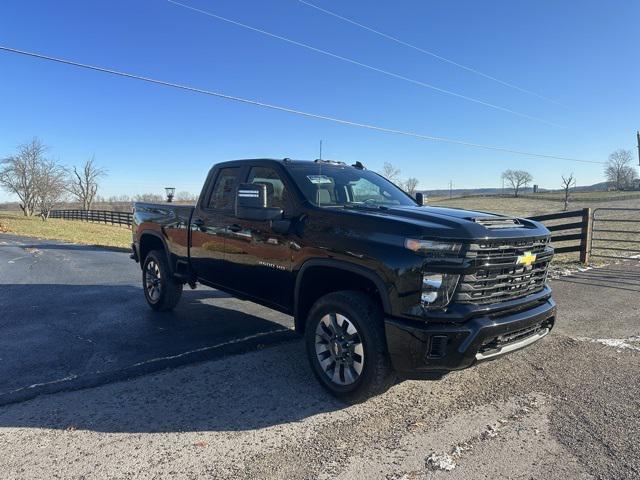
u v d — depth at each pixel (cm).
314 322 403
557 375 438
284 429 343
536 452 310
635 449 312
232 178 537
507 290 366
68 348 518
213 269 550
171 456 307
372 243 361
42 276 1058
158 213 661
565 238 1128
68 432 337
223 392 405
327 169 510
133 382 425
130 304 741
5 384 420
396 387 416
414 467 295
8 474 287
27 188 6619
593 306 695
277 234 446
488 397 394
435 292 336
